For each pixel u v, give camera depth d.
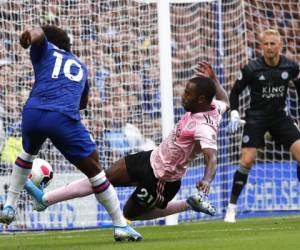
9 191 14.05
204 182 13.45
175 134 14.20
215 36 25.45
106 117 23.69
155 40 24.36
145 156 14.64
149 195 14.59
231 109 20.75
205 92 13.89
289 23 27.25
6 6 23.20
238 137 24.66
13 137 22.39
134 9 24.33
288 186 24.75
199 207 13.43
